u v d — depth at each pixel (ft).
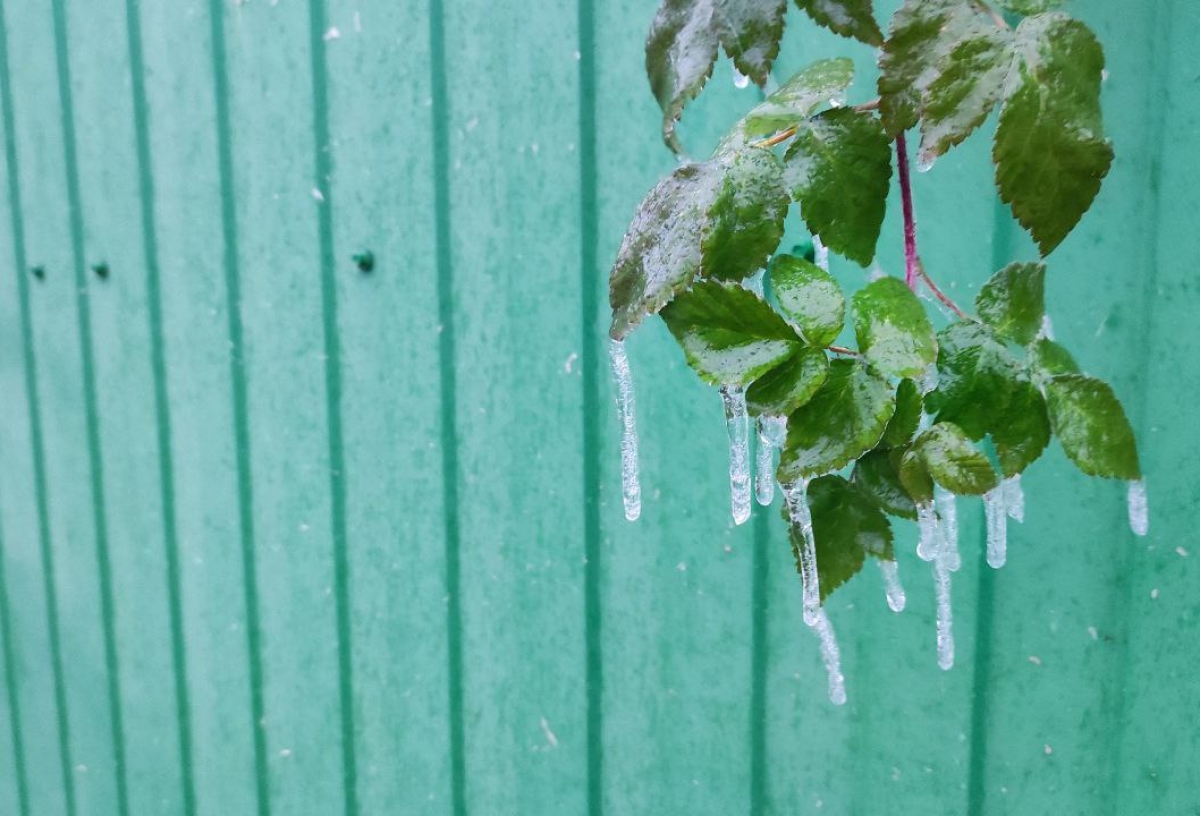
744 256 1.99
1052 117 1.95
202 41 3.85
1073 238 2.54
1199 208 2.46
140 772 4.74
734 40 2.04
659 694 3.06
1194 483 2.50
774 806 2.92
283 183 3.70
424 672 3.62
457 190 3.26
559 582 3.22
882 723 2.78
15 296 4.89
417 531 3.55
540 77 3.03
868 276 2.67
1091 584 2.59
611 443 3.04
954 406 2.08
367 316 3.55
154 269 4.21
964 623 2.69
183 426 4.23
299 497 3.87
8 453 5.13
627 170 2.93
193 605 4.34
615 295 2.03
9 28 4.60
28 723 5.31
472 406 3.34
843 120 2.02
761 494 2.15
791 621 2.85
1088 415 2.04
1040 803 2.66
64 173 4.51
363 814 3.89
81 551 4.82
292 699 4.04
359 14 3.39
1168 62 2.46
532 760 3.38
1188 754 2.54
